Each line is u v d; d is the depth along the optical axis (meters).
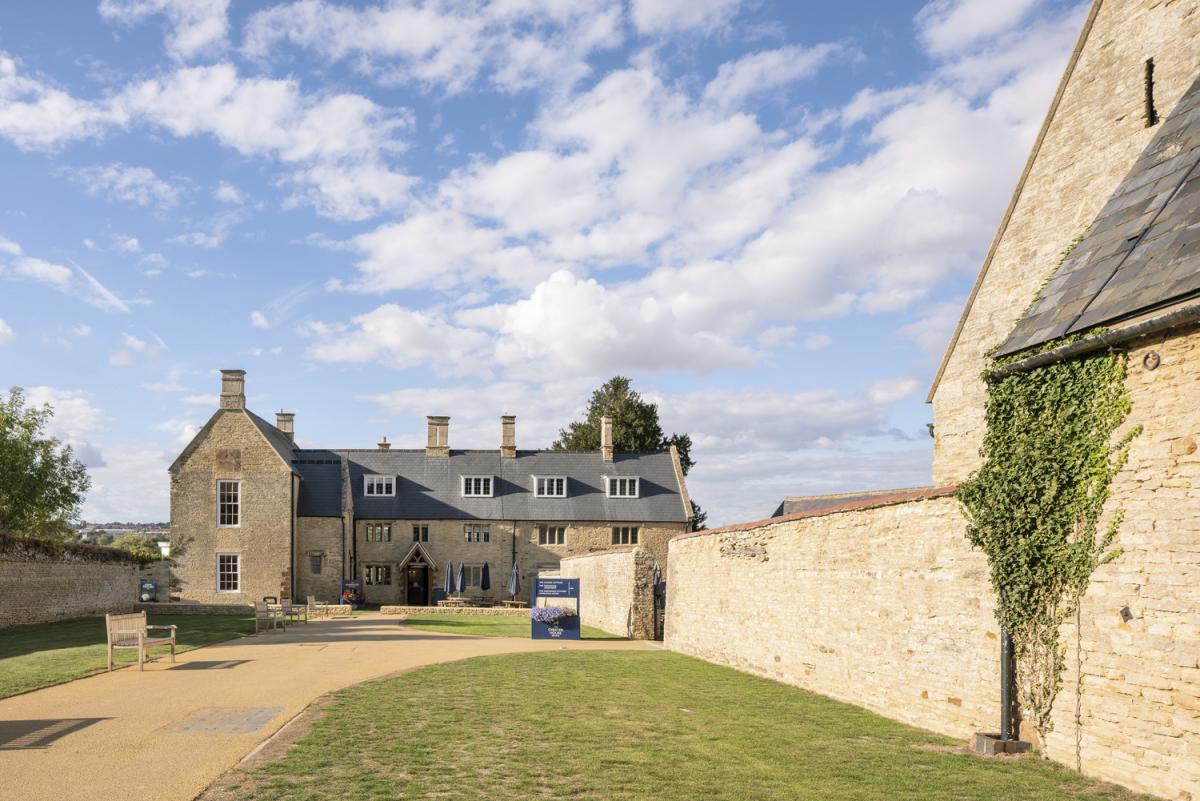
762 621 17.39
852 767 9.29
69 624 26.52
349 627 28.28
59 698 12.64
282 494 45.00
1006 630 10.27
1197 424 8.09
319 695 13.03
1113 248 10.25
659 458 54.22
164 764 8.70
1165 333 8.52
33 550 26.70
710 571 20.42
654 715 12.20
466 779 8.25
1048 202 13.02
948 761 9.65
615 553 30.05
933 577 11.82
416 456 53.12
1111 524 8.99
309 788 7.80
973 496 11.05
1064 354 9.58
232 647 20.33
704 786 8.29
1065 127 12.80
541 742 10.04
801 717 12.45
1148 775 8.35
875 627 13.17
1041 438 10.01
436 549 49.34
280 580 44.47
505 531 49.84
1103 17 12.27
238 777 8.17
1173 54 11.20
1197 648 7.93
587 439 69.75
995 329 13.91
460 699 12.98
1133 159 11.60
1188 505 8.12
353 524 48.41
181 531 44.59
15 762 8.79
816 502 31.22
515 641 24.39
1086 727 9.18
